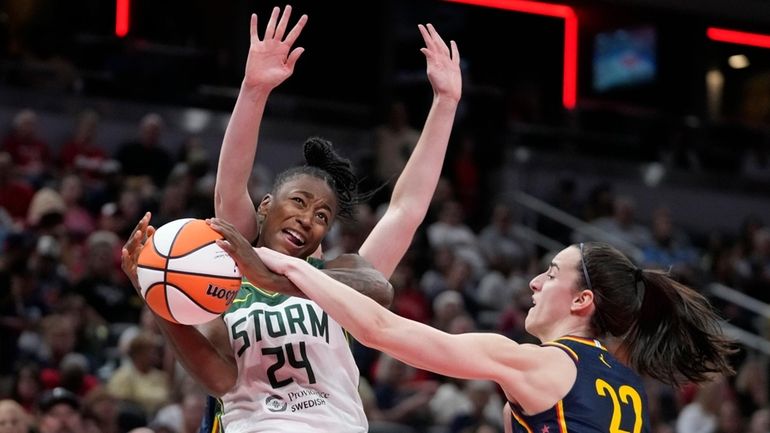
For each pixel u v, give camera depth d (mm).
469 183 16406
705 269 15172
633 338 4348
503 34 18812
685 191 18906
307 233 4199
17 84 15125
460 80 4914
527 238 15727
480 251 14242
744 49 20438
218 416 4211
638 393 4023
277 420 4051
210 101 16438
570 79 18938
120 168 13461
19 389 8625
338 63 18391
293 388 4113
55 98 15117
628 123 19219
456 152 16547
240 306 4199
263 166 16328
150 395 9188
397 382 10430
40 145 13453
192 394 8430
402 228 4695
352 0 18484
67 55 15797
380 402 10289
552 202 16797
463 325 10977
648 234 15734
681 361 4320
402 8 18625
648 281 4305
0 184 12039
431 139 4828
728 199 19141
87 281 10484
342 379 4191
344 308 3674
